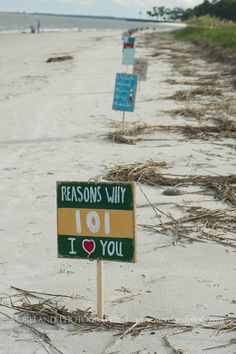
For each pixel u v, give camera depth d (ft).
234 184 61.52
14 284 39.93
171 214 52.75
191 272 41.73
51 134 90.27
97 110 112.47
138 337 33.12
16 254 45.03
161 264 43.04
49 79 172.45
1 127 96.37
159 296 38.04
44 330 34.17
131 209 33.45
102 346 32.40
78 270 42.16
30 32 652.48
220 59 222.69
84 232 34.45
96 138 87.20
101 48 349.61
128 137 87.51
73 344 32.63
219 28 347.77
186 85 151.74
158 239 47.50
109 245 34.12
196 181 62.75
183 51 291.17
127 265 42.93
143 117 104.63
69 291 38.81
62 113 109.29
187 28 446.60
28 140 86.38
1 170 69.31
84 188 34.06
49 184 62.95
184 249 45.57
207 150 78.59
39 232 49.39
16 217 53.21
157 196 58.08
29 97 132.36
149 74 181.98
